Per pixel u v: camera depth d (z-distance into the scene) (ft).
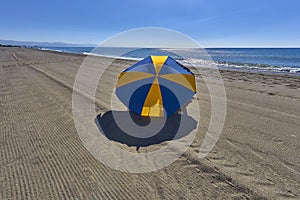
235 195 7.84
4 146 11.27
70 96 21.67
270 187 8.29
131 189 8.11
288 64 75.20
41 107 18.04
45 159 10.07
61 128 13.80
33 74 36.14
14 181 8.41
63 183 8.36
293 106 19.43
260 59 110.42
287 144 11.97
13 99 20.40
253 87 28.50
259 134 13.30
